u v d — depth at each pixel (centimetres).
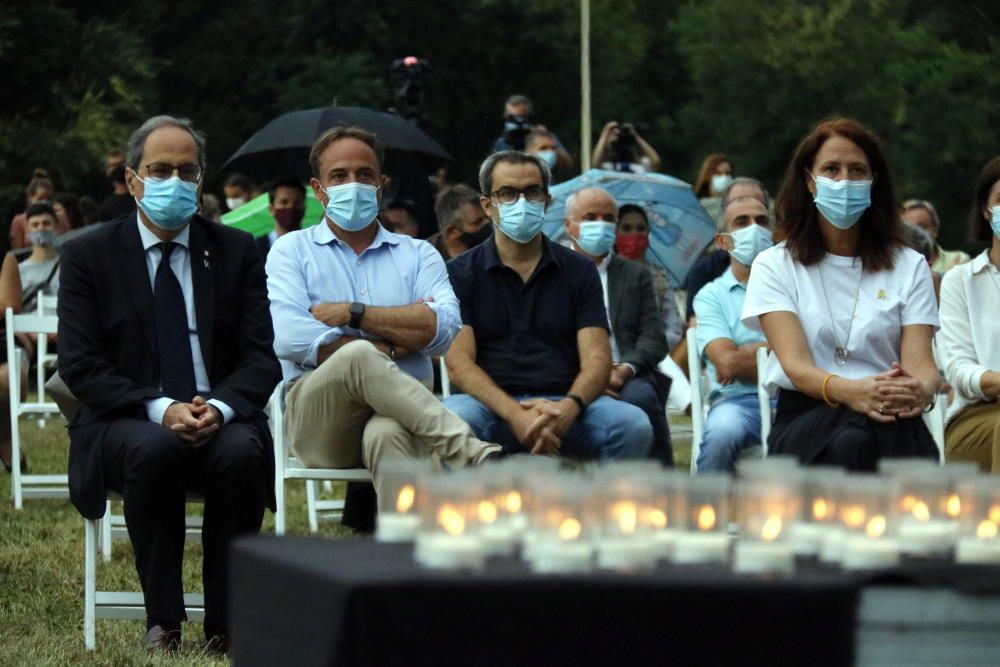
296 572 672
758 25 7756
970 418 1502
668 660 631
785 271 1403
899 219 1417
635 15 8444
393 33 7638
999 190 1523
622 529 680
